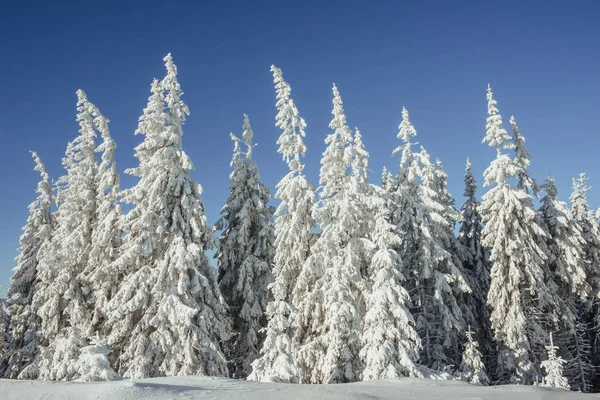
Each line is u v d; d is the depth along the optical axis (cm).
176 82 2394
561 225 2739
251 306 2497
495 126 2566
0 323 3177
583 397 1132
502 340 2420
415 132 2662
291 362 1859
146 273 2089
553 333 2609
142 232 2105
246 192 2758
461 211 3353
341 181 2278
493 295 2383
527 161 2788
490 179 2553
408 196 2539
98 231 2469
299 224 2361
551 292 2525
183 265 2002
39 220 3167
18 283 2931
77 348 2023
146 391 935
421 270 2381
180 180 2220
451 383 1384
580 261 2706
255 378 1891
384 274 1881
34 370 2436
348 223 2073
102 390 928
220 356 2006
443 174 3291
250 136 2884
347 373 1934
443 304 2355
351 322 2012
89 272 2516
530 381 2225
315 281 2294
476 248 3145
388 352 1769
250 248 2642
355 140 2450
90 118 2983
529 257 2330
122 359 2052
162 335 1961
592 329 3030
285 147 2478
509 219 2412
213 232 2267
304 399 936
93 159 2927
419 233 2456
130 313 2058
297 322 2116
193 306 2031
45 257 2691
